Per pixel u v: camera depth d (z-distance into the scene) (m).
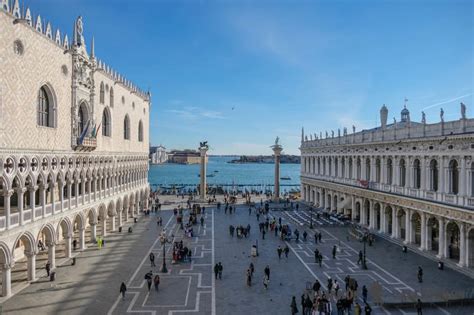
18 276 38.97
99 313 30.30
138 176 78.75
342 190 72.44
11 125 33.59
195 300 33.12
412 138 49.69
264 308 31.52
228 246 52.09
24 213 36.19
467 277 38.91
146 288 35.94
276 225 63.94
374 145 60.91
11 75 33.47
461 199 40.94
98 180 55.66
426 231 47.84
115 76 62.50
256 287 36.34
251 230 62.75
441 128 44.47
